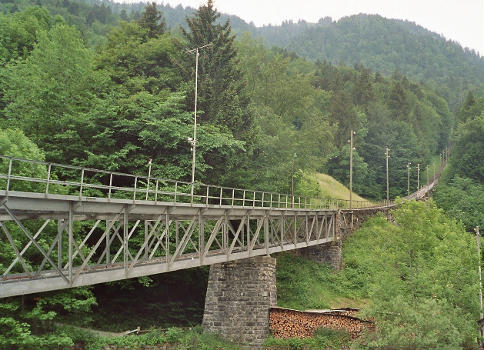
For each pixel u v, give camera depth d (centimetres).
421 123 14412
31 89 3375
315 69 14112
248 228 2845
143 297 3272
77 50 3644
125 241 1936
